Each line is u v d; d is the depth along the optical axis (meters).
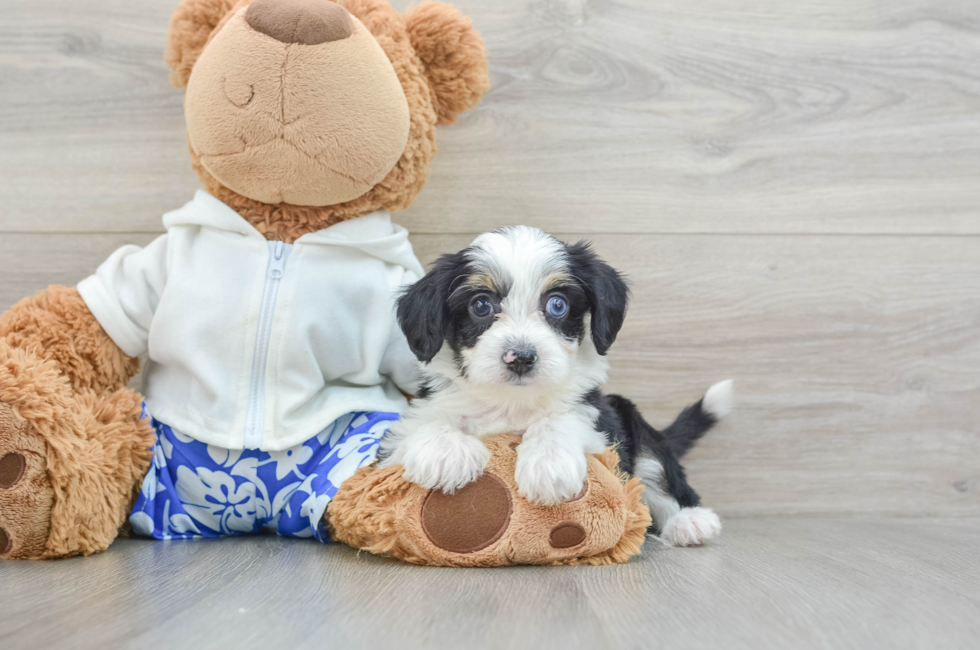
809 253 0.85
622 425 0.74
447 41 0.74
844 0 0.85
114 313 0.71
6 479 0.63
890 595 0.57
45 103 0.83
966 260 0.85
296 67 0.68
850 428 0.85
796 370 0.85
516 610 0.53
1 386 0.64
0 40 0.82
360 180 0.71
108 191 0.83
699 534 0.71
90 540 0.65
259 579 0.59
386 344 0.74
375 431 0.72
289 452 0.71
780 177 0.85
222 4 0.72
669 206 0.85
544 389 0.66
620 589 0.58
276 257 0.72
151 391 0.73
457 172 0.84
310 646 0.49
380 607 0.54
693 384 0.85
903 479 0.85
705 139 0.85
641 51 0.84
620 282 0.71
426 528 0.63
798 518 0.85
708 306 0.85
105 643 0.49
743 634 0.50
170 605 0.54
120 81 0.83
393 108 0.70
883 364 0.85
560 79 0.84
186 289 0.71
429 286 0.68
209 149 0.69
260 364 0.71
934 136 0.85
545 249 0.69
